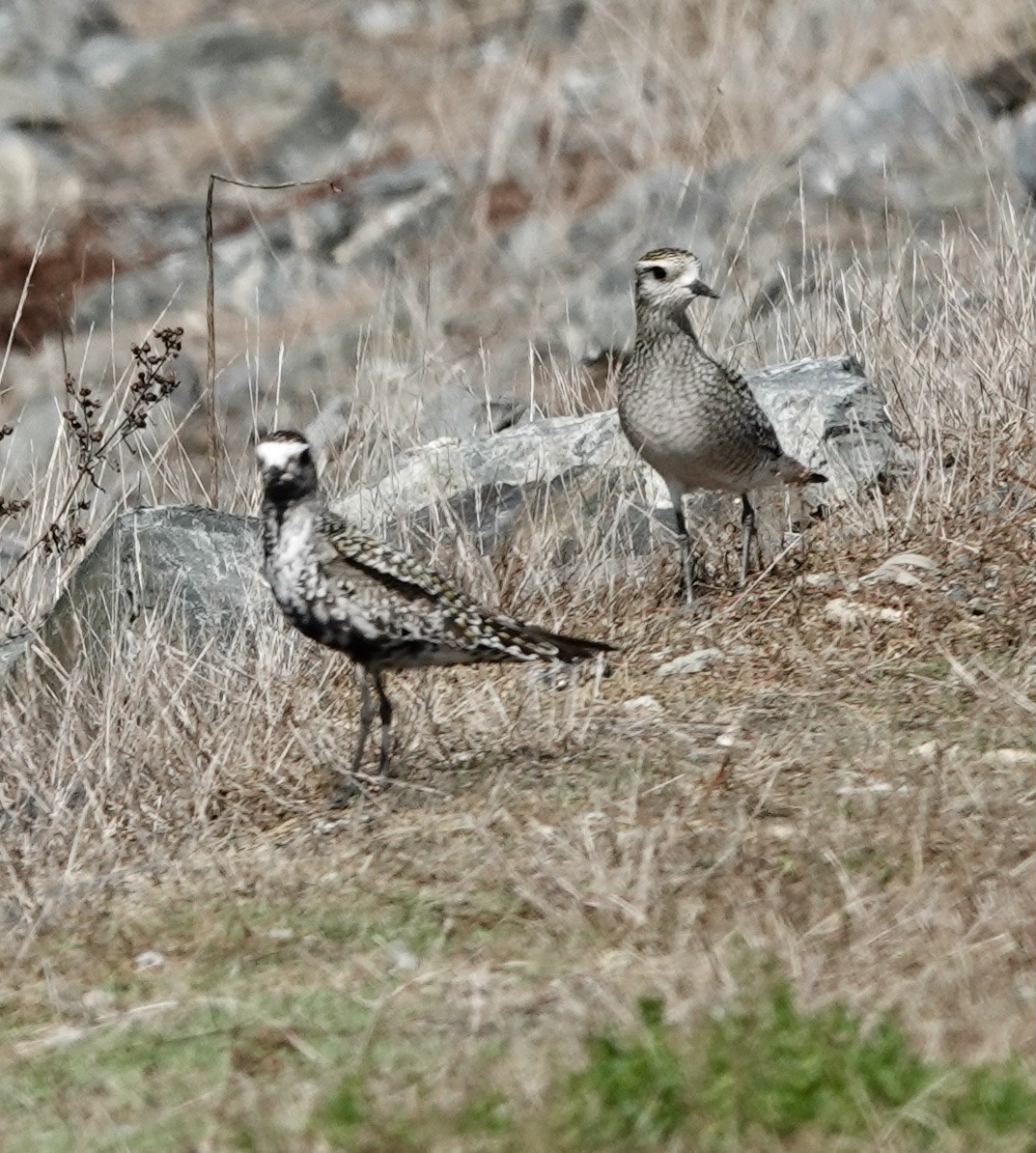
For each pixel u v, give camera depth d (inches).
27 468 764.6
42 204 1217.4
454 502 581.9
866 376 632.4
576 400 683.4
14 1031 350.9
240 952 370.3
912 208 964.0
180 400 880.3
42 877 418.3
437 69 1338.6
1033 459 564.7
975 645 480.4
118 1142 303.4
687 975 330.0
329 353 938.1
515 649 430.0
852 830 382.6
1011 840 370.9
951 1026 305.3
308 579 429.1
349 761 455.8
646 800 409.4
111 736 458.0
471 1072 306.7
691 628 518.6
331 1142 289.6
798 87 1120.8
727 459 533.6
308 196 1200.8
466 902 375.9
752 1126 282.4
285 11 1515.7
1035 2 1128.2
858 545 550.9
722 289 888.9
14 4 1498.5
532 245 1066.7
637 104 1136.8
